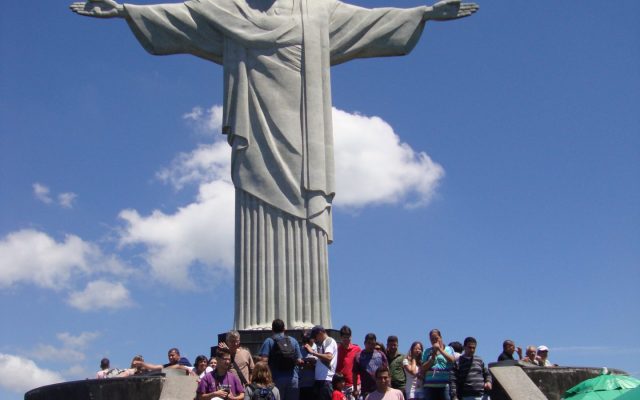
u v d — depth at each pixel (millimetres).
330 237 33250
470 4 34594
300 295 32312
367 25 34531
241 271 32719
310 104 33500
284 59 33844
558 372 26203
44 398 25438
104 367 28531
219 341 31531
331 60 34750
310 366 24719
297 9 34375
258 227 32844
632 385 22641
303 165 33094
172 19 34406
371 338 25344
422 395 24859
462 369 24797
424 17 34719
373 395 21953
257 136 33406
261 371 21141
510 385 25281
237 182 33250
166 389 24344
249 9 34344
